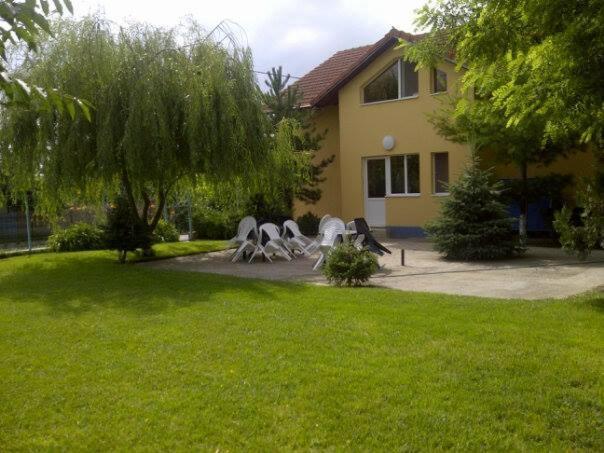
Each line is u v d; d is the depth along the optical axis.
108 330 6.98
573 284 9.57
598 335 6.00
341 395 4.63
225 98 13.66
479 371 5.06
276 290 9.42
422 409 4.34
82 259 14.70
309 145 19.62
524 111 5.83
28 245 16.86
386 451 3.78
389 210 19.08
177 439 4.03
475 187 13.09
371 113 19.66
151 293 9.46
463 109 7.12
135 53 13.27
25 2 2.47
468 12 6.84
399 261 13.18
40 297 9.48
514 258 13.08
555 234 16.30
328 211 22.62
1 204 14.92
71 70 12.76
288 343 6.07
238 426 4.17
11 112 12.49
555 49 5.11
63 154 12.87
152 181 13.95
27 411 4.55
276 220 18.97
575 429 3.99
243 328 6.78
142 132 12.84
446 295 8.55
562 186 15.02
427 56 7.50
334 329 6.57
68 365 5.65
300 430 4.07
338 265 9.88
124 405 4.60
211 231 20.52
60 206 15.03
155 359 5.71
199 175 15.11
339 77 19.92
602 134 7.05
